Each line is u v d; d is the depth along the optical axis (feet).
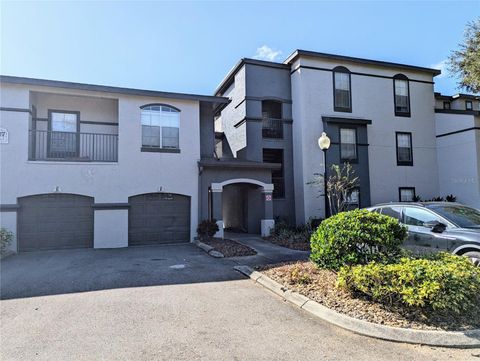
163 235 44.62
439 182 62.69
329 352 12.71
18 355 12.46
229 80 63.52
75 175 41.45
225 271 26.86
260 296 19.81
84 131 46.65
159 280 23.97
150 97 45.34
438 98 70.49
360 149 57.41
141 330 14.76
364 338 13.96
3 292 21.09
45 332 14.58
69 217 41.24
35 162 40.06
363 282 16.34
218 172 47.65
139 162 44.09
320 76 56.85
